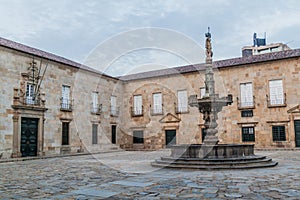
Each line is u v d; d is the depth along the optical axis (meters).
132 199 5.68
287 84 23.52
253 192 6.11
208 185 6.93
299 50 24.23
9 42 20.55
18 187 7.27
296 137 22.89
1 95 17.84
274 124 23.73
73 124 22.86
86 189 6.80
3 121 17.84
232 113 25.52
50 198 5.92
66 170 10.91
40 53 21.75
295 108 22.91
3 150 17.70
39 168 11.95
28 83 19.66
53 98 21.41
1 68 17.95
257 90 24.66
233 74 25.72
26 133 19.31
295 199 5.47
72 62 24.09
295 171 9.33
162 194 6.04
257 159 10.96
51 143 20.95
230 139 25.34
